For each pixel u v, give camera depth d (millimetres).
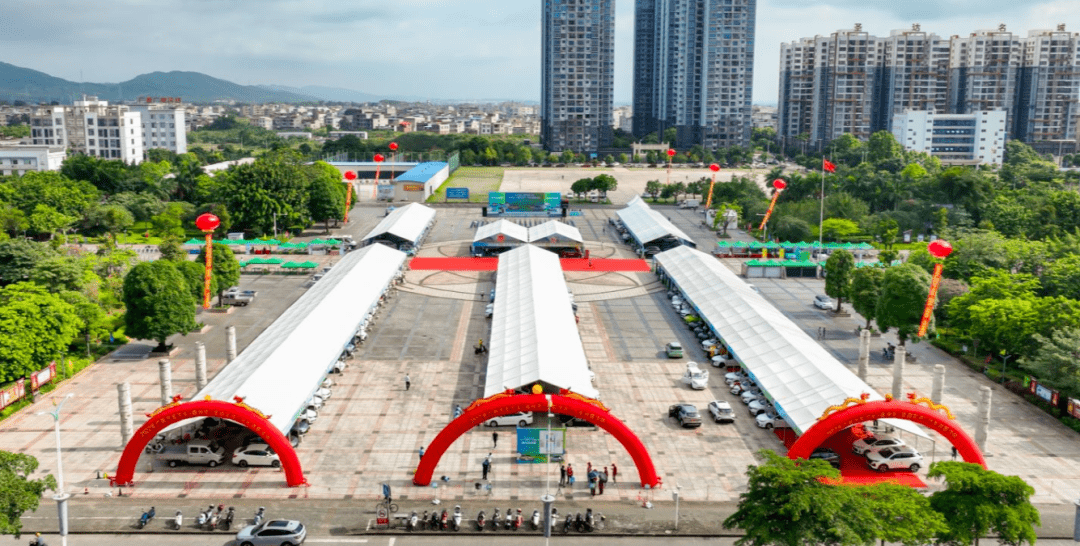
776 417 104312
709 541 78312
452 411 108062
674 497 86188
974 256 163125
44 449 95062
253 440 93312
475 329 145125
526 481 89375
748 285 161125
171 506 83250
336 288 143750
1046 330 112750
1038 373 107500
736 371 124312
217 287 154250
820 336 141500
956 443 84812
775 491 66750
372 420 104812
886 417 85125
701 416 106938
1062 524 80500
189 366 124250
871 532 62781
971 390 117375
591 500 85562
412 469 91750
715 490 87688
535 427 102375
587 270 194000
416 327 146250
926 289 127000
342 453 95438
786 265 187875
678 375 122688
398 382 118375
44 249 149375
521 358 112062
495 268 194000
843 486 67875
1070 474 91500
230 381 101812
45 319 113000
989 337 121938
